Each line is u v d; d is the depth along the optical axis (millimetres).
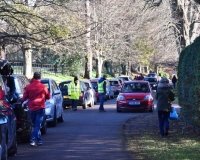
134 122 19391
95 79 38000
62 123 19625
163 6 27516
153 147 12102
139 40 48438
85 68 56031
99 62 59125
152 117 21453
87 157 11070
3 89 10914
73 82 27172
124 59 62781
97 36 45625
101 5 38812
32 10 18969
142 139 13688
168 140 13266
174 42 31766
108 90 38875
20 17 18500
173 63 49906
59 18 20078
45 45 19328
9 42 18703
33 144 12891
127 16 36500
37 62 55656
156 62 60812
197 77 11766
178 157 10406
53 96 18266
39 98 13094
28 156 11352
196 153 10883
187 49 14180
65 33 18766
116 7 40219
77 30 22000
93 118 21953
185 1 27422
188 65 13047
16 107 13023
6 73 13055
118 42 50156
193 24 29141
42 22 18547
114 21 39938
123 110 26891
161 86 14141
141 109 25578
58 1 19125
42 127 15305
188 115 13445
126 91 26484
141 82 26938
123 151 11891
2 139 8883
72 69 58312
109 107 30219
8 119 9836
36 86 13102
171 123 17484
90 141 13828
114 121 20266
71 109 28656
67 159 10844
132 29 43062
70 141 13891
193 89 12102
